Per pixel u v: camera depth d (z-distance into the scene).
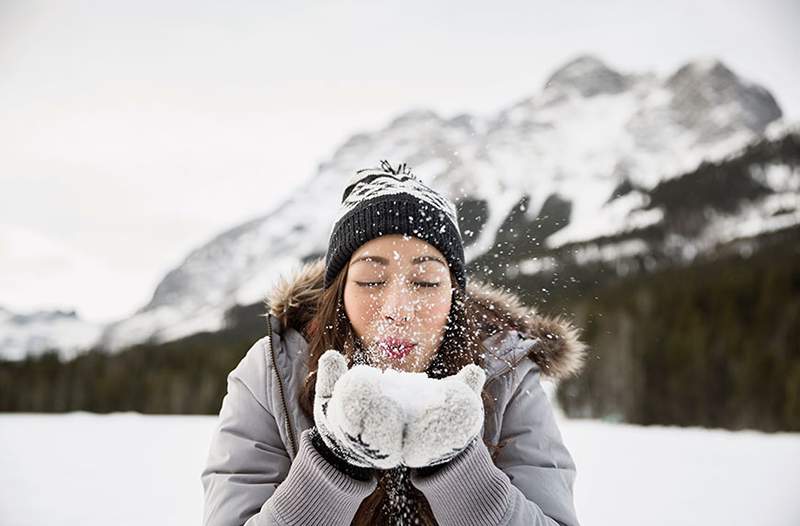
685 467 7.96
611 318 40.16
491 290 1.63
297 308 1.61
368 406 1.03
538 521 1.30
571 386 29.39
